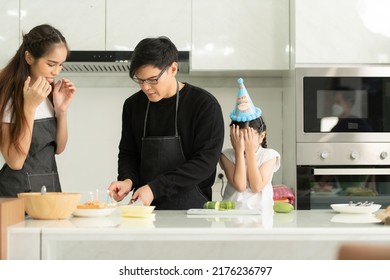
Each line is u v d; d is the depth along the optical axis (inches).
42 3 124.7
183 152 81.9
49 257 48.5
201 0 125.7
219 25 125.6
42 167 79.7
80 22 124.8
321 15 120.3
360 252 51.5
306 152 118.3
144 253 60.1
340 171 115.8
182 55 123.8
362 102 118.6
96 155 137.3
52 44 76.0
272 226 50.3
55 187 81.6
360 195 117.0
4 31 124.1
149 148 82.4
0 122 73.0
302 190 117.8
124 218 58.4
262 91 138.3
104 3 125.1
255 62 125.6
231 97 138.1
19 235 48.0
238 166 86.5
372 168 117.0
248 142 86.3
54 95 80.0
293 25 122.6
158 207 80.4
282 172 136.4
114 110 137.7
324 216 62.3
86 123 137.4
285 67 125.6
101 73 136.6
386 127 118.3
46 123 79.4
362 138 118.0
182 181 74.5
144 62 72.0
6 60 123.9
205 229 48.0
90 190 136.4
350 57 120.3
